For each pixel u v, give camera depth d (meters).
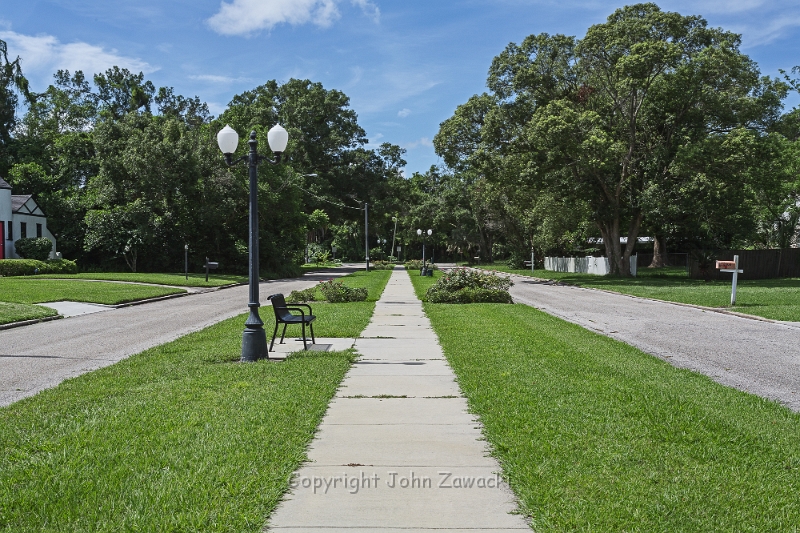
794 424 6.09
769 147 32.69
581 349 10.66
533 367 8.92
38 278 33.19
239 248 46.38
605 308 20.52
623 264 40.59
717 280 36.59
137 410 6.46
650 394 7.21
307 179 67.69
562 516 3.93
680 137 34.91
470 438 5.71
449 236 87.25
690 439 5.49
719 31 36.62
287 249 48.22
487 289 21.81
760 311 18.19
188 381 7.96
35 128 63.47
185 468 4.75
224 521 3.88
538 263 63.34
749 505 4.10
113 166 44.19
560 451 5.14
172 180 43.75
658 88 34.66
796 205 41.34
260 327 9.96
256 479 4.54
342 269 62.75
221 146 10.24
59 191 47.78
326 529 3.88
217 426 5.87
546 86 37.97
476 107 40.03
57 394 7.33
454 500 4.31
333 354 10.19
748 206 36.97
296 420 6.15
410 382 8.20
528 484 4.46
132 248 43.25
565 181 35.47
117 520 3.87
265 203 47.62
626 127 36.94
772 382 8.58
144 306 21.52
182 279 35.44
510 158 37.03
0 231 39.75
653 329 14.69
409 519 4.02
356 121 77.19
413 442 5.59
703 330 14.49
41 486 4.38
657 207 34.12
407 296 24.56
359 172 77.06
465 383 7.86
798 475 4.66
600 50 36.06
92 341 12.76
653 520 3.88
